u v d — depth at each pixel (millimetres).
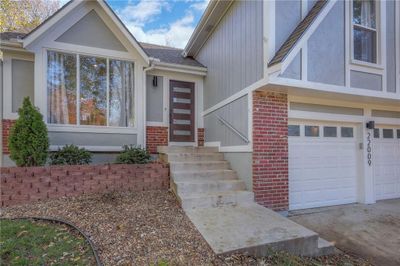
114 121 7266
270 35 5262
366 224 5363
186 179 5820
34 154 5410
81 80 6922
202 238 3705
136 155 6242
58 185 5160
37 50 6398
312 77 5453
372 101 6836
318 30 5539
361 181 7105
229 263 3186
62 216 4309
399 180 7914
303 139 6488
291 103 6141
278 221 4371
